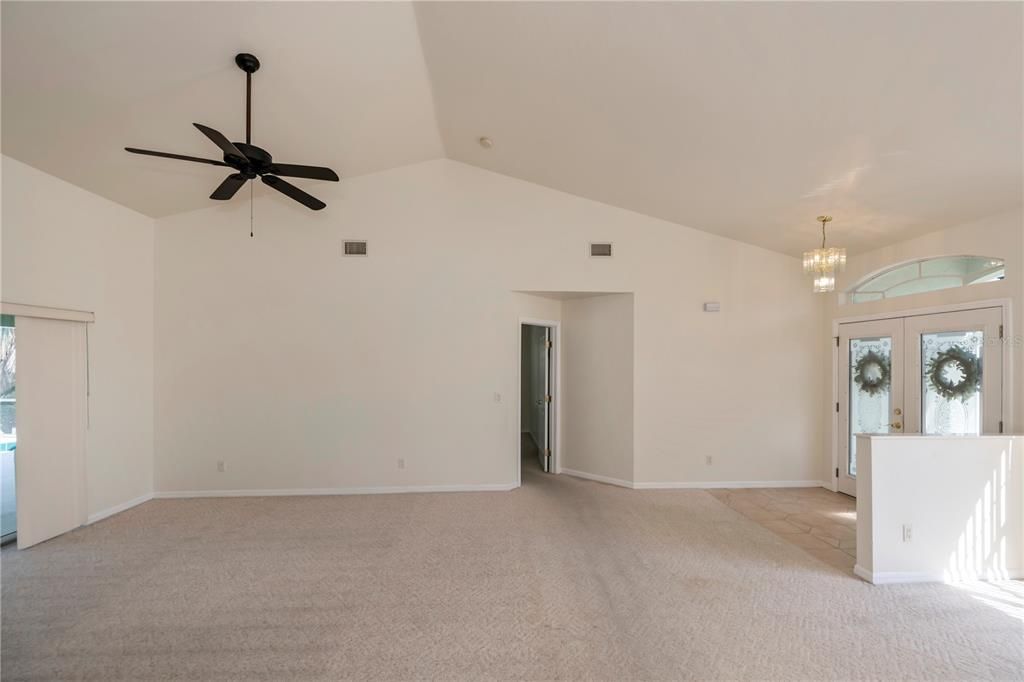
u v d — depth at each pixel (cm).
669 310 543
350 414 515
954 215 386
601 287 540
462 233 532
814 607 276
